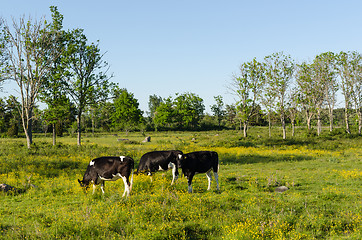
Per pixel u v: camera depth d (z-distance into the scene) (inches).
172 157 548.4
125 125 3122.5
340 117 3747.5
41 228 321.7
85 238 291.9
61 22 1407.5
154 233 295.0
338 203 416.8
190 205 378.9
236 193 490.3
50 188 527.8
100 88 1487.5
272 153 1119.0
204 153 512.4
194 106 4215.1
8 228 323.0
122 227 319.6
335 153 1114.1
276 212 371.6
